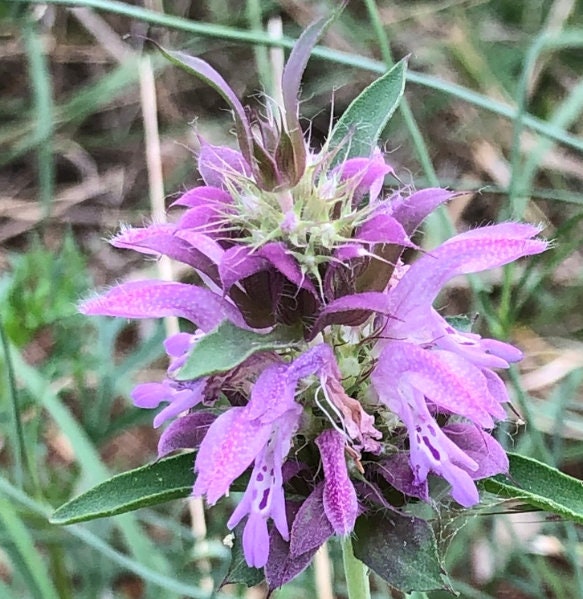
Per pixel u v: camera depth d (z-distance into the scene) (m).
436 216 0.13
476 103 0.12
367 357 0.07
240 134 0.06
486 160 0.17
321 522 0.06
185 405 0.07
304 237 0.06
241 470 0.06
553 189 0.17
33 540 0.11
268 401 0.06
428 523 0.07
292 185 0.06
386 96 0.07
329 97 0.17
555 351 0.14
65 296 0.12
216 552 0.12
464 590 0.11
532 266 0.11
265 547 0.06
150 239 0.06
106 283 0.17
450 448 0.06
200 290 0.06
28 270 0.12
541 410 0.13
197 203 0.06
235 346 0.05
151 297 0.06
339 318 0.06
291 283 0.06
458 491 0.06
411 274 0.07
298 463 0.07
